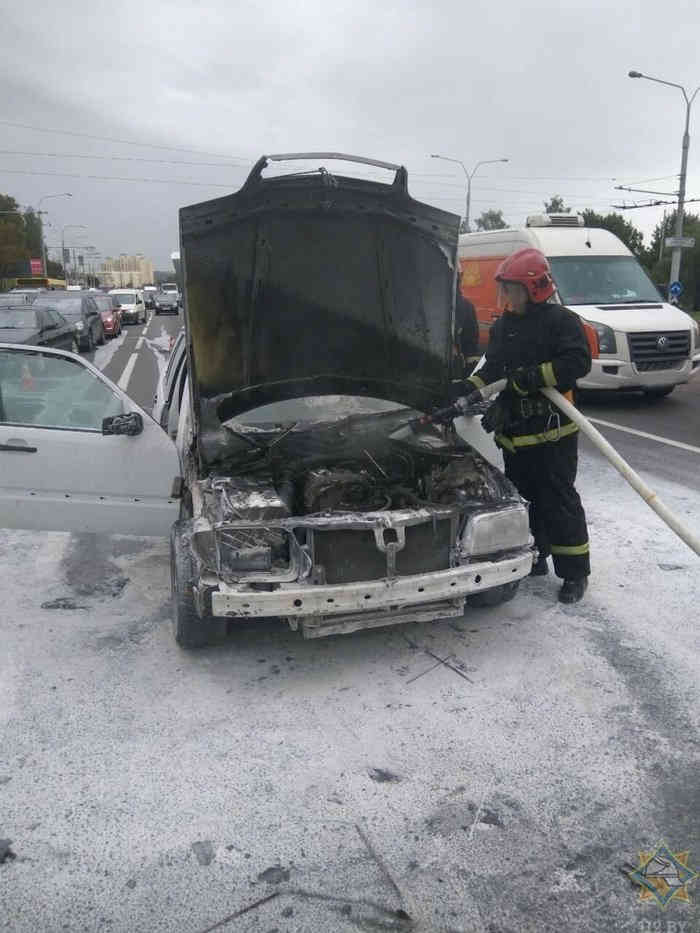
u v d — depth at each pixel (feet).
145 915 7.64
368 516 11.18
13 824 8.82
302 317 14.21
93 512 14.38
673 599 14.47
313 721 10.76
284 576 10.99
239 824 8.83
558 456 13.43
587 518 19.11
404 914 7.67
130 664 12.28
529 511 14.38
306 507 12.79
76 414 14.32
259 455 13.57
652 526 18.48
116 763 9.86
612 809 9.05
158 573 15.97
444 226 13.26
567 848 8.49
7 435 14.06
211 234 12.54
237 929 7.49
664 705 11.05
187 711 11.00
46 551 17.16
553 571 15.93
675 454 25.95
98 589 15.16
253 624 13.66
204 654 12.60
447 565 11.68
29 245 301.84
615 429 30.50
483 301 39.45
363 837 8.64
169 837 8.63
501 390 13.41
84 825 8.80
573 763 9.84
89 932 7.45
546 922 7.60
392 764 9.85
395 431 14.89
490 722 10.69
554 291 13.17
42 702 11.19
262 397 14.82
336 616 11.57
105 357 64.90
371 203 12.97
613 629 13.32
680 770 9.69
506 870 8.20
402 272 14.07
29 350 14.14
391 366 15.19
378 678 11.86
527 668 12.08
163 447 14.37
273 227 12.91
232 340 13.91
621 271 37.22
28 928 7.48
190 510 13.44
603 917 7.66
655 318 34.55
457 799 9.22
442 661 12.33
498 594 13.66
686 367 35.12
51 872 8.14
